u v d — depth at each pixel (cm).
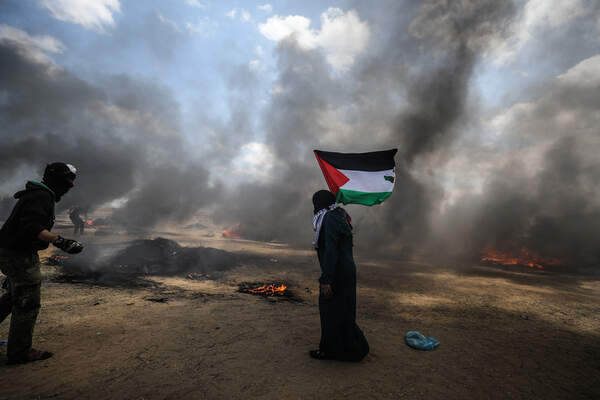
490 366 300
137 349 299
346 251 291
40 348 288
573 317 522
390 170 303
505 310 549
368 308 521
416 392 244
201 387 238
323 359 295
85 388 229
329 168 296
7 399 209
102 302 452
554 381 275
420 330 403
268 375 260
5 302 263
